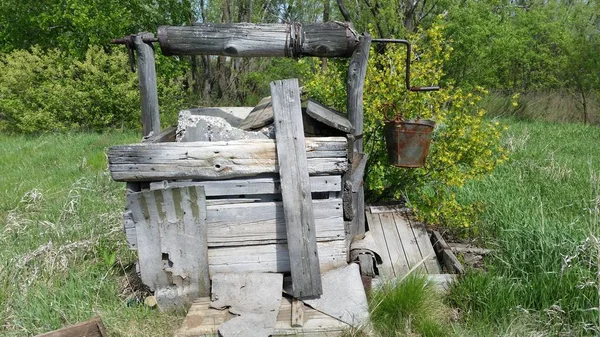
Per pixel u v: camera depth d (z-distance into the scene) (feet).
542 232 15.07
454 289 13.69
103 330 10.48
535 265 14.19
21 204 22.20
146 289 13.37
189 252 12.41
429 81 17.95
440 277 14.17
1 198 23.17
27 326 12.21
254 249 12.63
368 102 17.44
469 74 51.85
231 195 12.55
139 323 12.23
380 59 18.70
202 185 12.39
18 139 42.55
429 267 15.30
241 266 12.62
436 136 17.66
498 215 17.97
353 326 11.31
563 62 53.11
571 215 17.90
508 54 52.49
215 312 11.81
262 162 12.26
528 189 21.52
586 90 53.26
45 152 34.71
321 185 12.60
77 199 20.90
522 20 57.98
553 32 56.08
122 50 48.24
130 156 12.12
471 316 12.69
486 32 48.60
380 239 16.30
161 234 12.33
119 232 17.35
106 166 28.55
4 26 55.42
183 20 59.67
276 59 65.67
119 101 46.24
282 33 13.20
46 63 47.98
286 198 12.07
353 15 51.55
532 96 57.06
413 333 12.08
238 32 13.20
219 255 12.62
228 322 11.20
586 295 12.52
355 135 14.24
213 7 64.85
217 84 66.44
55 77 47.73
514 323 12.28
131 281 14.35
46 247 16.05
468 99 19.19
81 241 16.63
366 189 18.61
